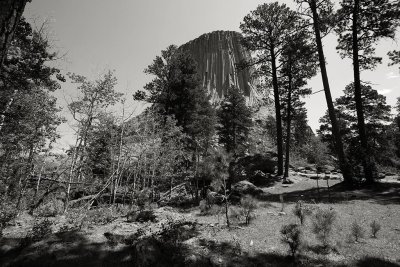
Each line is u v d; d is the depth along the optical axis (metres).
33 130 17.75
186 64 32.66
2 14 2.77
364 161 19.42
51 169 21.94
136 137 22.14
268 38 28.98
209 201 14.78
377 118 35.28
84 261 7.58
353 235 8.78
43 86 17.11
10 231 11.02
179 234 8.78
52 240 8.82
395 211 12.08
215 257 7.27
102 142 23.06
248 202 11.04
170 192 22.00
